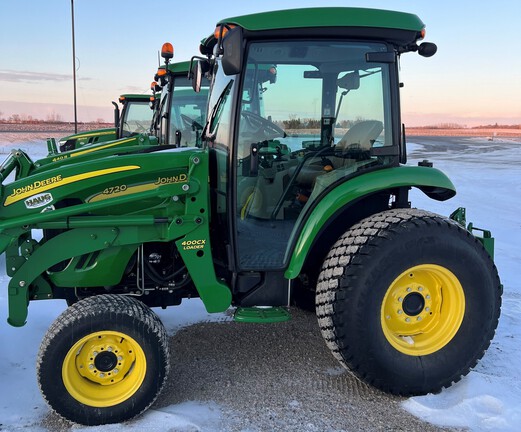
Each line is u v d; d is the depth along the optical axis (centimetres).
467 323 321
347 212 349
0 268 537
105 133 1088
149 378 290
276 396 317
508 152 2695
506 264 595
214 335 407
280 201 329
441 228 311
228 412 299
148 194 306
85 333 285
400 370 310
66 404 283
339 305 302
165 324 428
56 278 314
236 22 297
